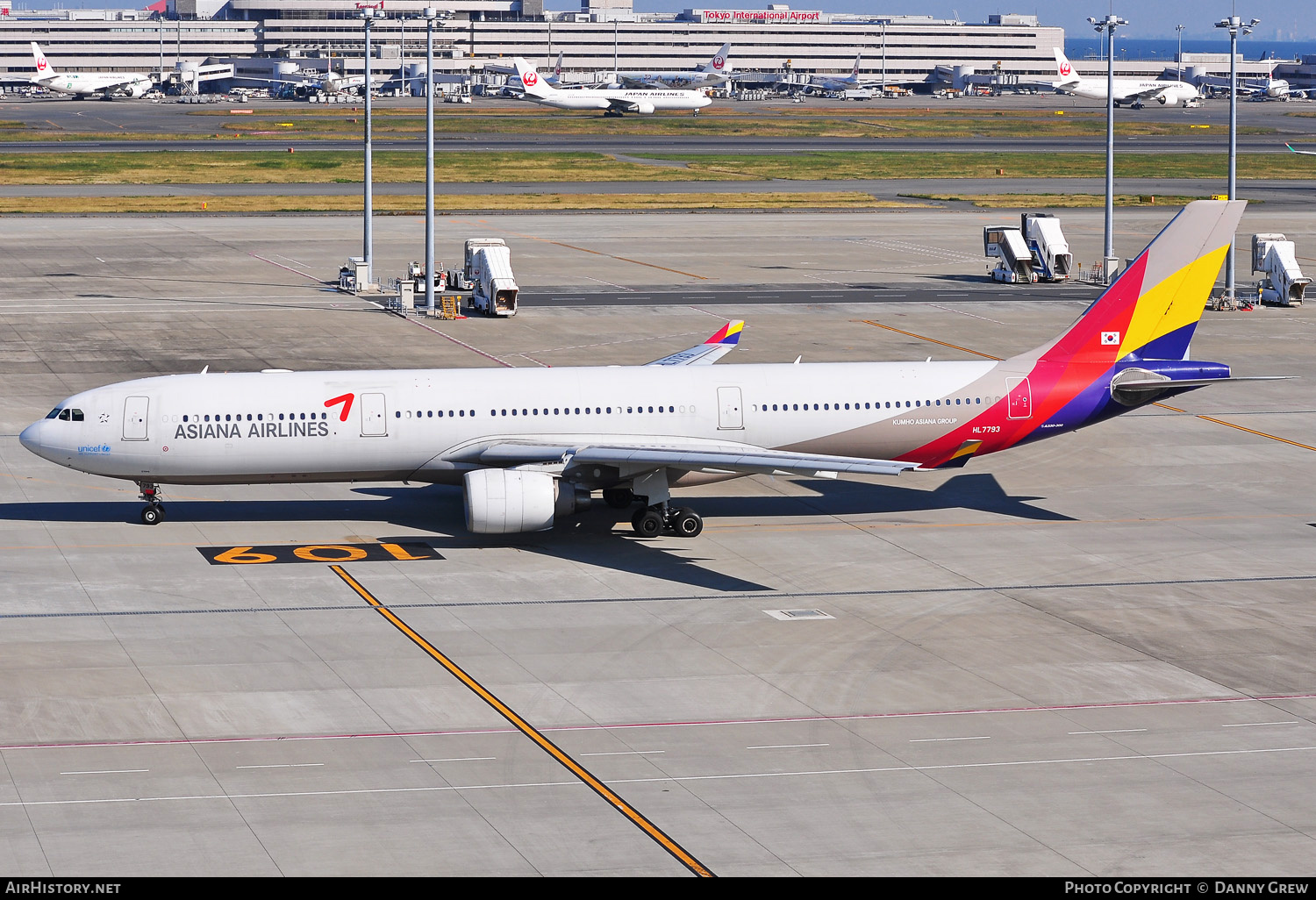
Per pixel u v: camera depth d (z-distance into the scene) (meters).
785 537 95.62
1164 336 99.69
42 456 90.69
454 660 71.06
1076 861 50.91
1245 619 79.06
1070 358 99.12
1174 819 54.38
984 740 61.91
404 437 92.25
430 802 55.06
